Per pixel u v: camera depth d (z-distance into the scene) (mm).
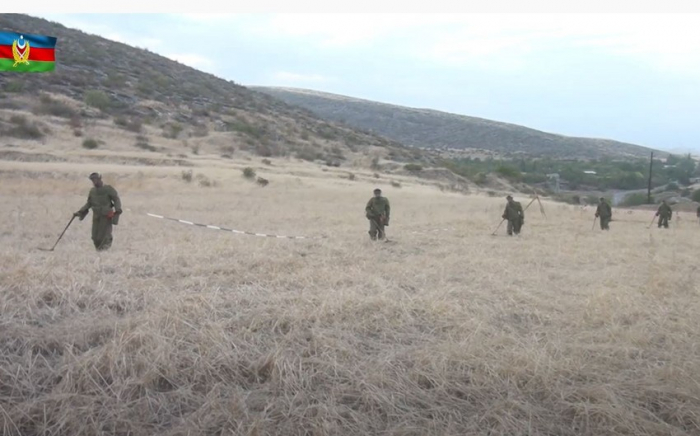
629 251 13109
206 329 5539
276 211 25141
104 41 95250
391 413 4320
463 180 67688
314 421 4098
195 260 9625
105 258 9617
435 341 5770
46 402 4195
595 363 5285
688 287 8602
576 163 120312
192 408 4359
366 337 5945
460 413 4379
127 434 4004
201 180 40281
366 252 11672
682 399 4637
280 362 4902
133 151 51312
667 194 76938
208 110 73812
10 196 27672
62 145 48969
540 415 4383
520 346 5547
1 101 55469
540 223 22719
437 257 11531
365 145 80312
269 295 7176
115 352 4816
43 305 6387
